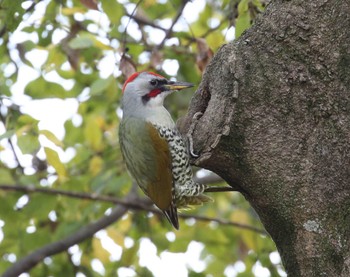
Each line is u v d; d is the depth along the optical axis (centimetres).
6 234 1603
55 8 1445
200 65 1300
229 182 1106
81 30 1437
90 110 1678
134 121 1209
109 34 1387
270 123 1057
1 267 1608
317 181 1030
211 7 1745
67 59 1429
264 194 1057
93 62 1474
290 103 1052
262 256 1433
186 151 1153
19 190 1537
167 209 1200
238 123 1066
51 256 1606
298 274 1026
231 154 1073
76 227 1569
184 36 1429
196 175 1739
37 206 1512
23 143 1245
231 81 1081
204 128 1105
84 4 1285
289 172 1042
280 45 1066
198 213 1709
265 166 1054
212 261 1720
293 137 1048
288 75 1055
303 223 1027
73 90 1647
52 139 1255
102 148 1636
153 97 1216
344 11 1053
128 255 1584
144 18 1453
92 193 1579
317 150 1037
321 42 1051
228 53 1091
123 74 1259
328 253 1009
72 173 1619
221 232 1695
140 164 1198
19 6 1216
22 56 1403
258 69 1067
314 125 1045
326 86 1042
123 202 1562
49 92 1598
